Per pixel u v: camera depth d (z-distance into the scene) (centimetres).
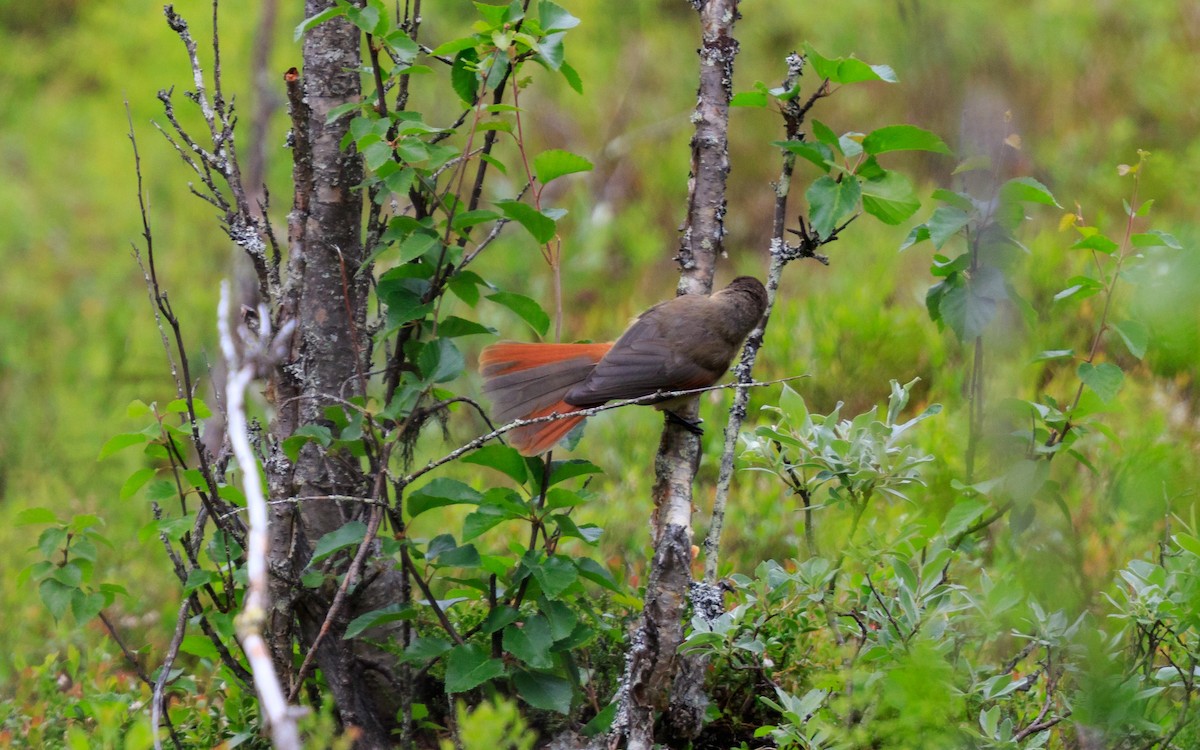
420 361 761
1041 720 718
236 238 823
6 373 1769
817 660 837
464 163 770
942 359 1420
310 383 833
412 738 820
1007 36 2023
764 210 1997
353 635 733
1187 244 784
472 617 864
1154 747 726
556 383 910
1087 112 1917
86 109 2491
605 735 787
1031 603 750
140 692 946
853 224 1880
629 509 1197
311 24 760
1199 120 1869
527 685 760
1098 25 2131
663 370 894
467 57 797
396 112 775
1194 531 755
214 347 1747
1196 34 2081
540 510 763
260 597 477
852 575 840
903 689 654
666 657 740
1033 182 812
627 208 2045
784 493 1195
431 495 748
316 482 828
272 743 788
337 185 838
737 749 798
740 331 938
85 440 1544
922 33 1889
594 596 970
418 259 819
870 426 808
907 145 779
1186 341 577
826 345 1439
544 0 779
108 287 2002
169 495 809
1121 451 972
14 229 2131
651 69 2361
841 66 779
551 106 2253
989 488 793
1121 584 808
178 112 2311
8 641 1099
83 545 864
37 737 886
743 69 2262
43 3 2720
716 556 812
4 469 1491
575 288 1831
